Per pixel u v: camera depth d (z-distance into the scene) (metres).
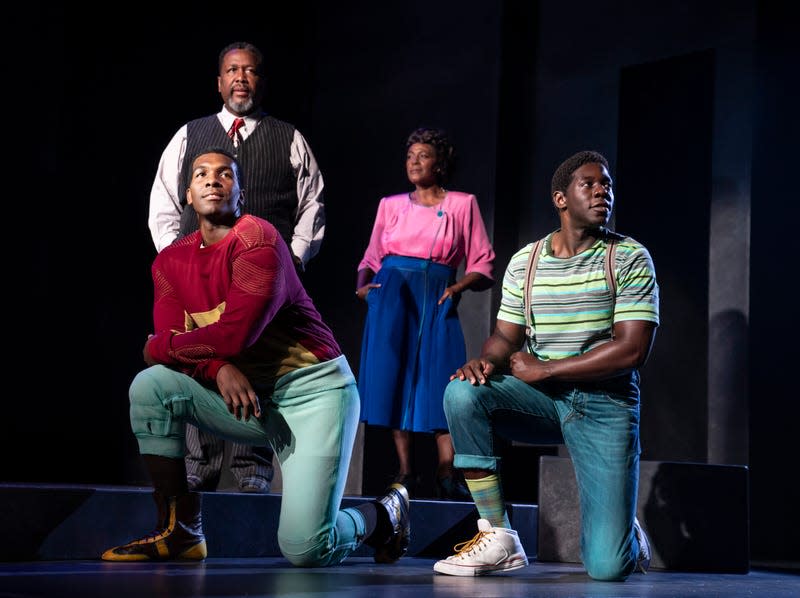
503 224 4.73
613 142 4.62
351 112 5.23
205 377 2.33
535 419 2.53
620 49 4.65
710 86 4.38
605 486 2.44
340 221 5.12
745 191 4.24
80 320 4.55
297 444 2.40
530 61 4.89
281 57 5.32
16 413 4.37
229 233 2.38
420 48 5.04
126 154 4.73
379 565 2.63
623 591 2.16
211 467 3.12
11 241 4.40
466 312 4.68
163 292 2.47
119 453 4.58
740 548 3.06
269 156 3.18
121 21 4.73
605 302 2.49
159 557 2.39
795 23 4.28
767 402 4.15
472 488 2.46
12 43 4.43
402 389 3.55
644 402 4.38
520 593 2.00
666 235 4.42
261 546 2.73
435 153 3.68
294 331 2.41
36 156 4.48
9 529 2.32
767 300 4.19
